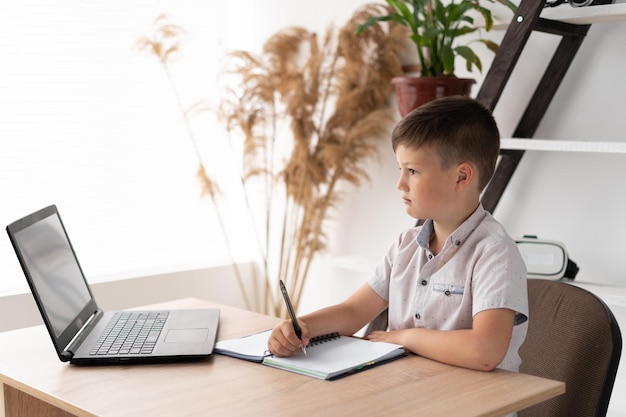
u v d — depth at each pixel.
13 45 3.12
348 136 3.07
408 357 1.46
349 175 3.13
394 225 3.10
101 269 3.43
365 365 1.39
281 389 1.27
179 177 3.68
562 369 1.56
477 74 2.74
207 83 3.75
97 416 1.17
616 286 2.27
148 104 3.55
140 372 1.39
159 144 3.60
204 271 3.62
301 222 3.48
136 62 3.49
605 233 2.40
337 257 3.18
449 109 1.50
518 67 2.60
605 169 2.39
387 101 3.10
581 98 2.44
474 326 1.42
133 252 3.54
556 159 2.51
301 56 3.43
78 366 1.45
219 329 1.71
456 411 1.16
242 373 1.37
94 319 1.74
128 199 3.51
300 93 3.20
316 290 3.48
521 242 2.25
